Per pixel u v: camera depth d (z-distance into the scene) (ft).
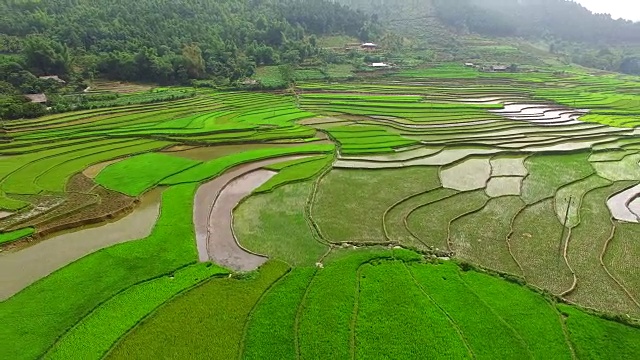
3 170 156.56
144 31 390.83
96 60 329.31
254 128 218.38
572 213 131.34
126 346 72.23
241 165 167.43
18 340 73.10
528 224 123.54
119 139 199.11
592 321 77.66
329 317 78.59
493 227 120.67
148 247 103.30
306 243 109.50
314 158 175.42
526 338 73.51
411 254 100.37
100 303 82.94
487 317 78.18
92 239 110.93
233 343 72.95
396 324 76.43
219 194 140.97
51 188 140.46
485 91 338.75
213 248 107.14
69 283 88.63
